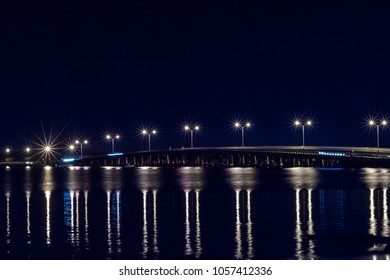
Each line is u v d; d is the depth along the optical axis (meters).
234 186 139.00
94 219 79.88
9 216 84.25
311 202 98.62
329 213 82.94
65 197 115.19
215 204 97.38
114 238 64.94
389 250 54.25
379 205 92.62
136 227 72.19
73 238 65.25
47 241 63.72
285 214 82.56
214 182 156.12
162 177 188.88
